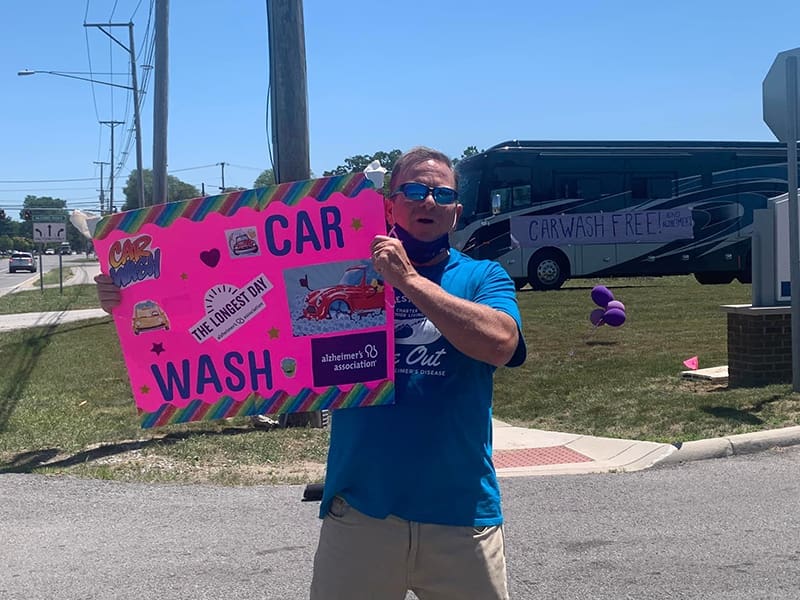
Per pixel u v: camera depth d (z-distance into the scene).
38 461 7.88
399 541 2.68
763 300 10.30
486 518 2.73
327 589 2.74
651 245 24.69
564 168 24.41
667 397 9.84
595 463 7.54
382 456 2.71
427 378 2.76
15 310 28.73
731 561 5.10
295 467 7.59
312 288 3.01
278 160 9.23
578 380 11.12
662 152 24.83
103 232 3.09
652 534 5.59
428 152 2.97
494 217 24.19
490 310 2.68
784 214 10.26
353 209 3.01
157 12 16.08
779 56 9.65
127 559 5.29
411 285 2.62
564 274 24.44
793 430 7.96
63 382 12.73
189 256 3.08
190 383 3.09
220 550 5.42
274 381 3.03
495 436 8.69
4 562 5.27
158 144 16.25
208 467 7.58
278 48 9.16
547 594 4.66
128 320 3.10
